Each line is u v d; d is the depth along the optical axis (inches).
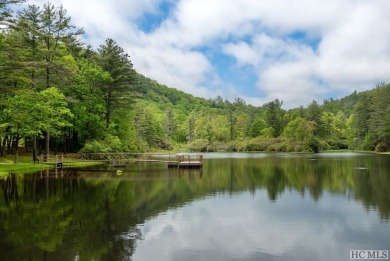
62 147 2412.6
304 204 844.6
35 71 1786.4
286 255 499.2
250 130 5497.1
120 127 2501.2
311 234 594.6
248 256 495.5
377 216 713.6
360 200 886.4
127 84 2405.3
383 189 1054.4
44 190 1052.5
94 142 2122.3
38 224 655.1
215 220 689.6
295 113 5565.9
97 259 479.5
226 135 5723.4
